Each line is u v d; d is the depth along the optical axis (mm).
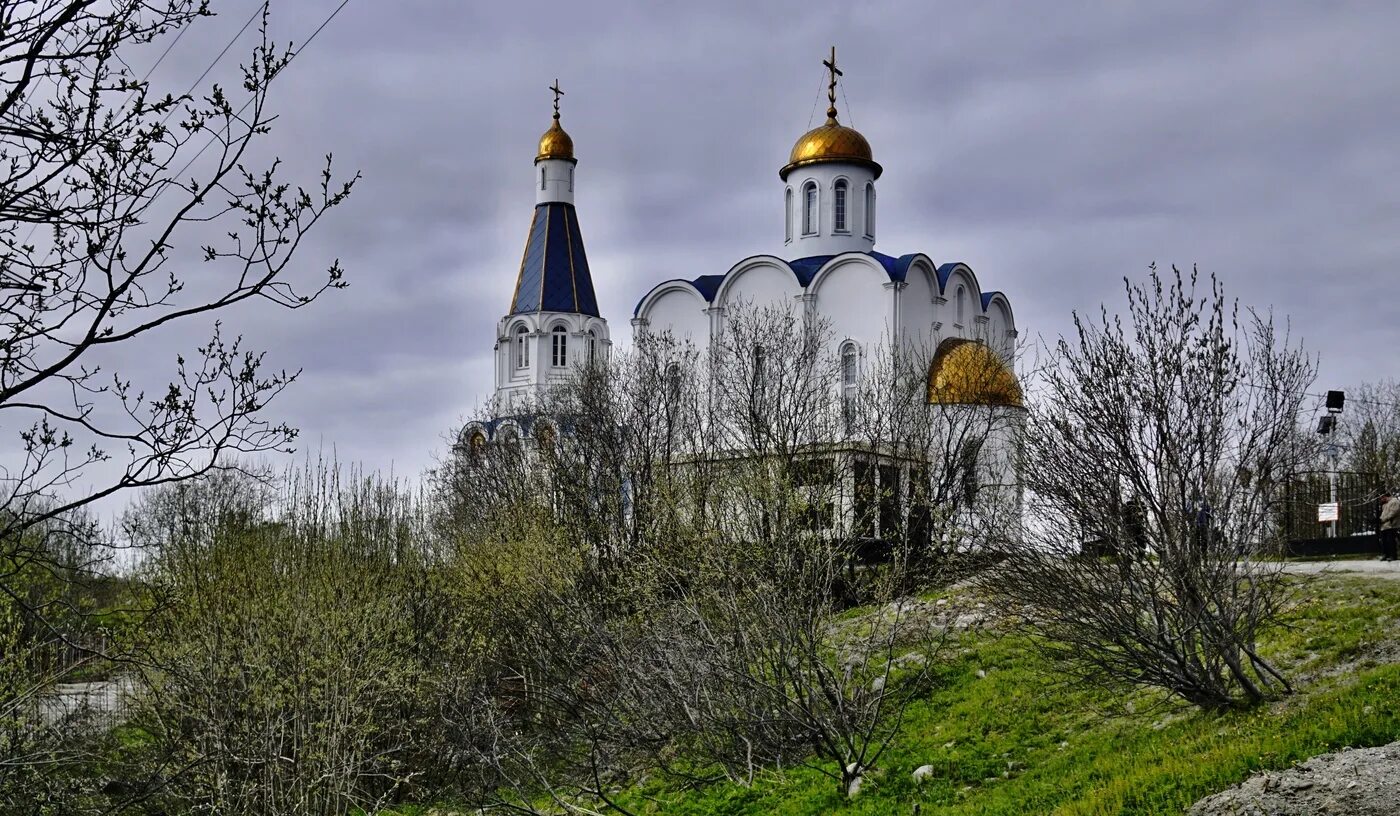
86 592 15109
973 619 20953
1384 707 12070
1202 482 14227
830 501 24750
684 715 17688
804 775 15984
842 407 33219
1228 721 13711
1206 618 14078
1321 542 26516
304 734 18000
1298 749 11484
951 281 42688
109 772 16469
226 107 8289
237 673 18391
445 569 26859
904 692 18812
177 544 25203
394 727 20719
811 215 44438
